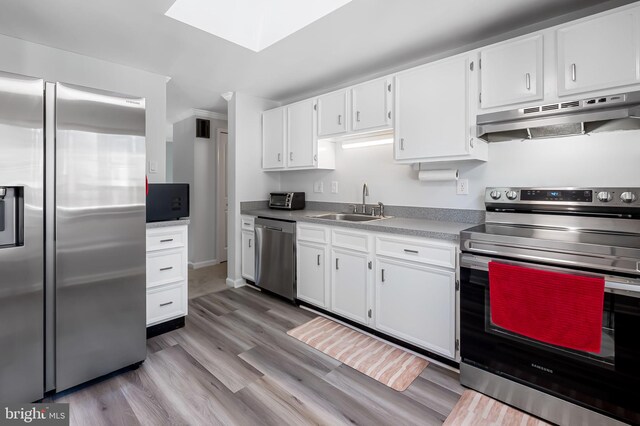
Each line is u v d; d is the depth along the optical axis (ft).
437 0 5.78
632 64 4.89
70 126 5.32
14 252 4.87
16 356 4.95
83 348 5.63
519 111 5.79
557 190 5.95
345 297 8.08
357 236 7.75
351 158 10.25
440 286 6.27
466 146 6.68
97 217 5.70
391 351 6.97
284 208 11.51
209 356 6.77
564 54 5.48
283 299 10.18
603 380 4.43
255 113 11.78
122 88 8.70
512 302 5.03
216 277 12.79
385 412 5.11
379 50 7.83
